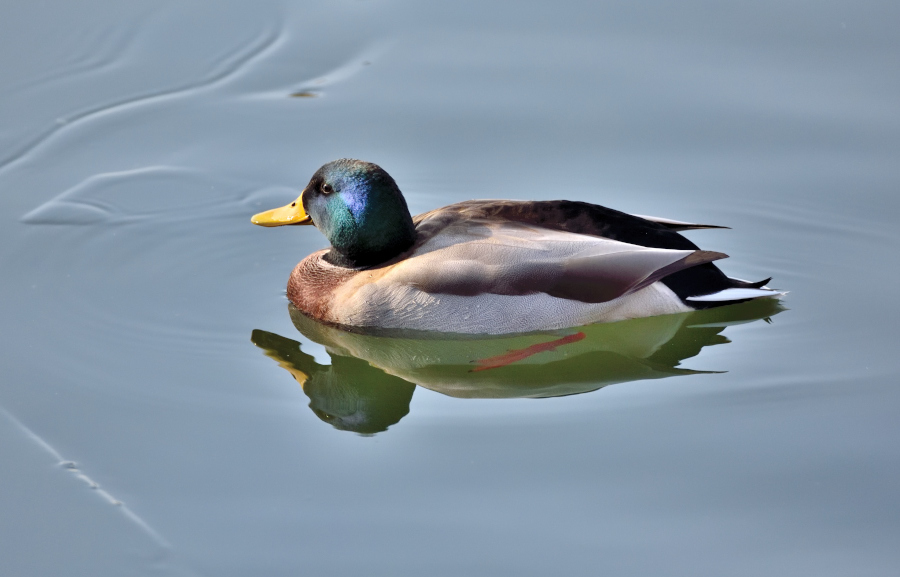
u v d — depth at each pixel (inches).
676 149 584.1
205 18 723.4
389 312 448.8
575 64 651.5
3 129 620.1
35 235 526.9
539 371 447.2
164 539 335.6
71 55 686.5
